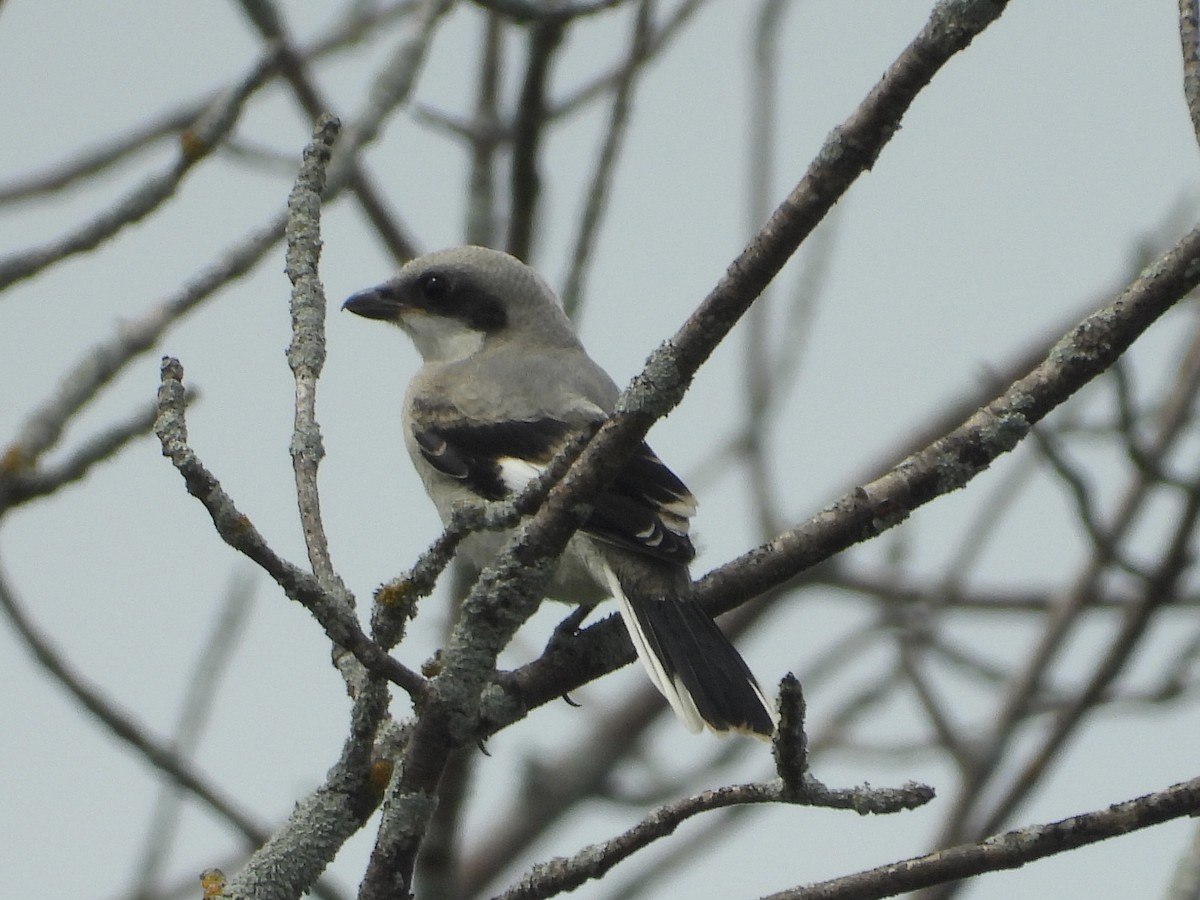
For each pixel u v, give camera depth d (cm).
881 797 668
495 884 1422
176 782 1047
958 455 837
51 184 1133
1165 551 1082
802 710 655
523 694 912
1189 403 1141
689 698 894
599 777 1452
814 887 666
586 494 658
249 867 690
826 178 604
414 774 673
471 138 1298
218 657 1084
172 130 1159
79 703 1030
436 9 1090
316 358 771
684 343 641
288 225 789
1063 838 655
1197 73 701
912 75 584
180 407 646
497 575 662
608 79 1255
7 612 1018
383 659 659
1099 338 788
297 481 743
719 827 1289
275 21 1184
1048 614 1305
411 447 1226
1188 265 762
